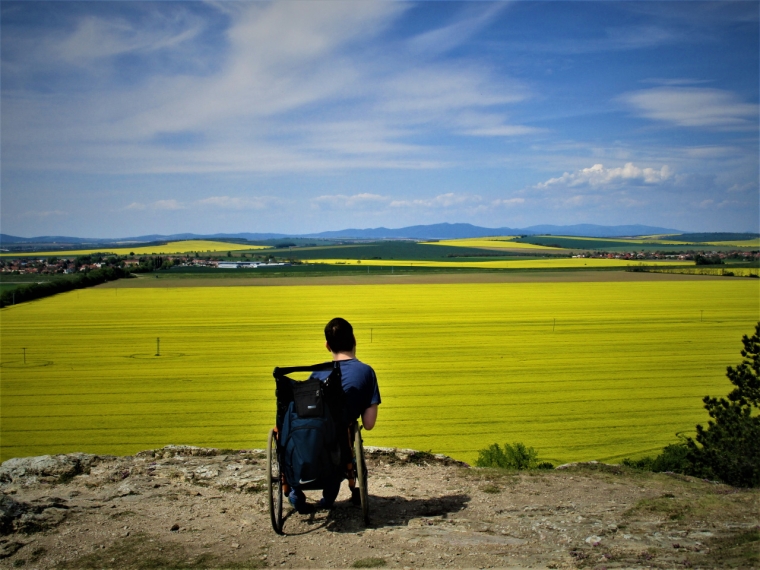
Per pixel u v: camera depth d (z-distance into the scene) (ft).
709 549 15.88
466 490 22.50
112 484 22.49
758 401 42.11
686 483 24.07
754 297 335.88
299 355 169.99
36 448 86.94
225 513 19.40
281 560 15.49
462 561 15.26
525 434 92.38
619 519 18.89
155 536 17.22
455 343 188.65
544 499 21.44
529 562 15.14
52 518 18.35
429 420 101.04
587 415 104.27
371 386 18.38
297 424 17.10
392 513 19.63
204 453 26.35
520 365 153.17
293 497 18.78
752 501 20.68
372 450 27.09
